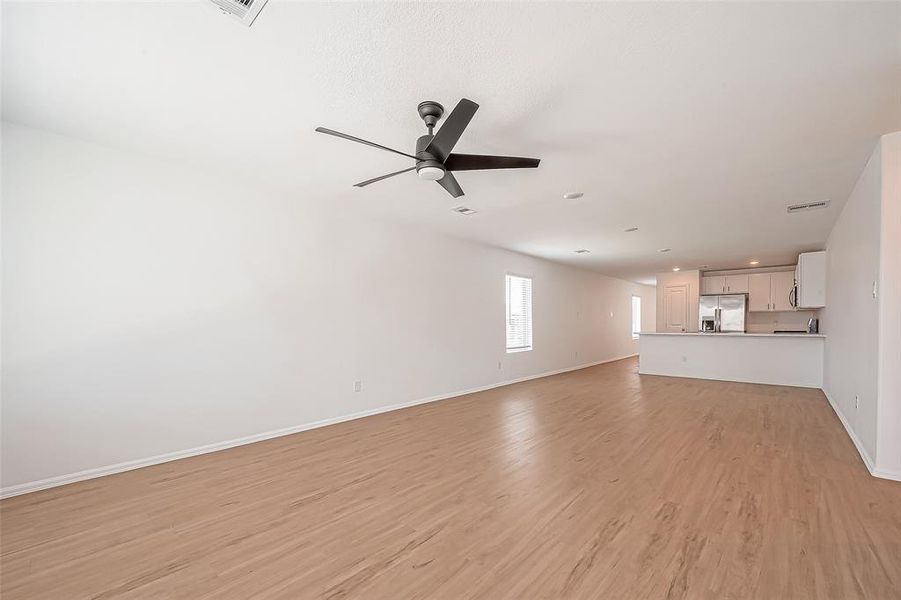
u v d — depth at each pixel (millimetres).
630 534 1994
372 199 4023
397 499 2418
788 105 2238
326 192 3840
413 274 5125
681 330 9055
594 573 1691
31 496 2480
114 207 2896
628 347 11336
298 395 3908
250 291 3596
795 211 4336
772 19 1590
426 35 1702
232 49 1816
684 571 1696
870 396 2889
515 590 1593
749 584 1607
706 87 2070
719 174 3277
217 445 3346
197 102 2271
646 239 5801
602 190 3672
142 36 1732
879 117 2365
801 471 2789
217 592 1604
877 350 2693
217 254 3398
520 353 6992
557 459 3084
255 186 3645
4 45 1783
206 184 3344
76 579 1689
